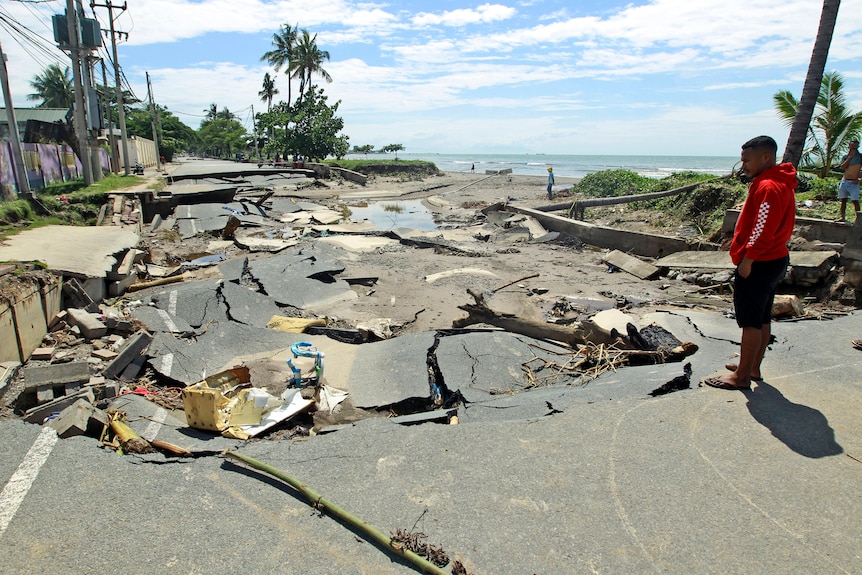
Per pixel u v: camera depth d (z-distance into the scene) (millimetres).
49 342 6129
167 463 3541
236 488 3242
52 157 21719
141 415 4457
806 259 8977
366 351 6535
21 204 11992
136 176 28328
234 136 104250
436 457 3586
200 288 8469
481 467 3453
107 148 32094
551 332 6746
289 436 4492
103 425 4062
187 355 6172
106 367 5488
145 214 18516
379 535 2775
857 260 8188
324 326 7719
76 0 19953
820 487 3168
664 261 12016
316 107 52938
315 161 54062
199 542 2758
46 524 2869
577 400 4531
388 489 3230
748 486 3191
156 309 7457
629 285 10812
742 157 4148
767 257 4031
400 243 15570
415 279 11070
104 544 2732
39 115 36500
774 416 3979
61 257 8125
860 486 3170
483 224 20297
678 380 4715
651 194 17938
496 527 2885
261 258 12664
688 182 20359
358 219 22078
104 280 8297
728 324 6883
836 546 2713
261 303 8469
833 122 15766
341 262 12430
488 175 53594
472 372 5727
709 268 10945
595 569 2594
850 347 5430
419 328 8047
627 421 3996
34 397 4875
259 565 2605
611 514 2977
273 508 3053
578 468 3412
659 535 2812
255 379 5664
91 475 3338
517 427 3982
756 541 2758
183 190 21047
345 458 3592
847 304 8234
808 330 6070
